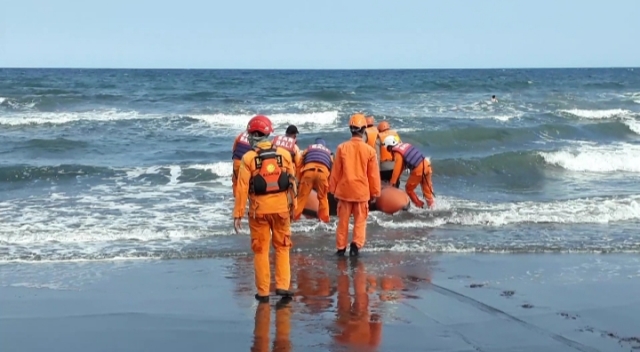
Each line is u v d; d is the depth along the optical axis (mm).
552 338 5660
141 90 40625
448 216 10805
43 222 10320
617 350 5406
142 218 10680
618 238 9547
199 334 5766
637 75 85125
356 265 8156
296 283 7363
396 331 5801
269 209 6492
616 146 19719
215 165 15023
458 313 6312
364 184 8516
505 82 50500
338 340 5578
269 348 5414
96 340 5648
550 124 22875
